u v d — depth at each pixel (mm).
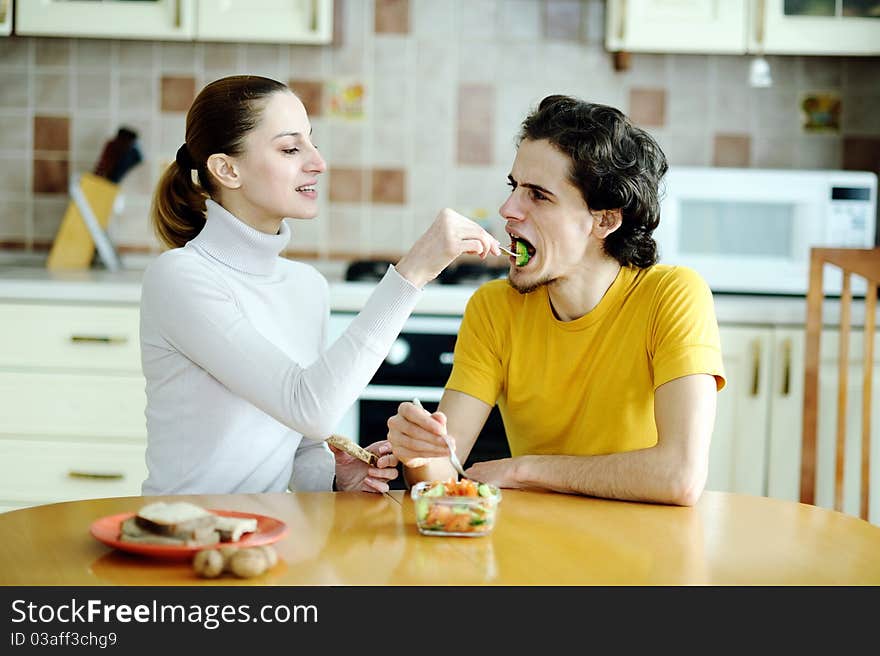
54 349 2895
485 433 2914
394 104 3490
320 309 1810
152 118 3488
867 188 3160
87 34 3141
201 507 1309
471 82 3480
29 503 2930
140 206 3506
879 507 2881
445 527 1261
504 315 1828
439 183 3506
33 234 3529
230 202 1705
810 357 2541
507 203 1694
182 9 3113
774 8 3113
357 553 1197
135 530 1151
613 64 3475
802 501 2545
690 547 1255
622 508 1452
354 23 3469
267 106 1656
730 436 2879
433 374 2910
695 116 3490
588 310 1752
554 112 1678
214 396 1610
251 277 1684
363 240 3525
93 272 3270
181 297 1575
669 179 3158
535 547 1236
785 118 3490
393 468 1571
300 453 1800
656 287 1717
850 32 3123
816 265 2529
